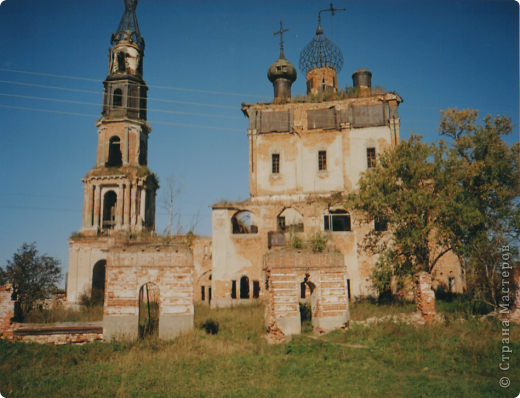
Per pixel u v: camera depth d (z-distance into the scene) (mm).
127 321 19156
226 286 32188
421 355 16250
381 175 25938
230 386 14047
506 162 24891
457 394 12773
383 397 12727
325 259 20359
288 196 36406
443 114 30453
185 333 19234
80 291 36094
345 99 37531
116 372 15422
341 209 33219
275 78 41500
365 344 18016
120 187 38688
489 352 16281
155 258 19781
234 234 32969
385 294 31281
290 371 15273
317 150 36969
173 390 13633
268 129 37781
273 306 19531
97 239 36875
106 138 40281
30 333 18578
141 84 41781
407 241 23984
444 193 24078
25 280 32719
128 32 42375
